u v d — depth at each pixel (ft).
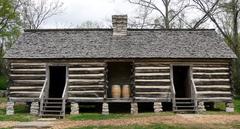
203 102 80.07
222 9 131.23
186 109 77.97
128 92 82.79
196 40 87.15
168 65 81.25
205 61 81.51
